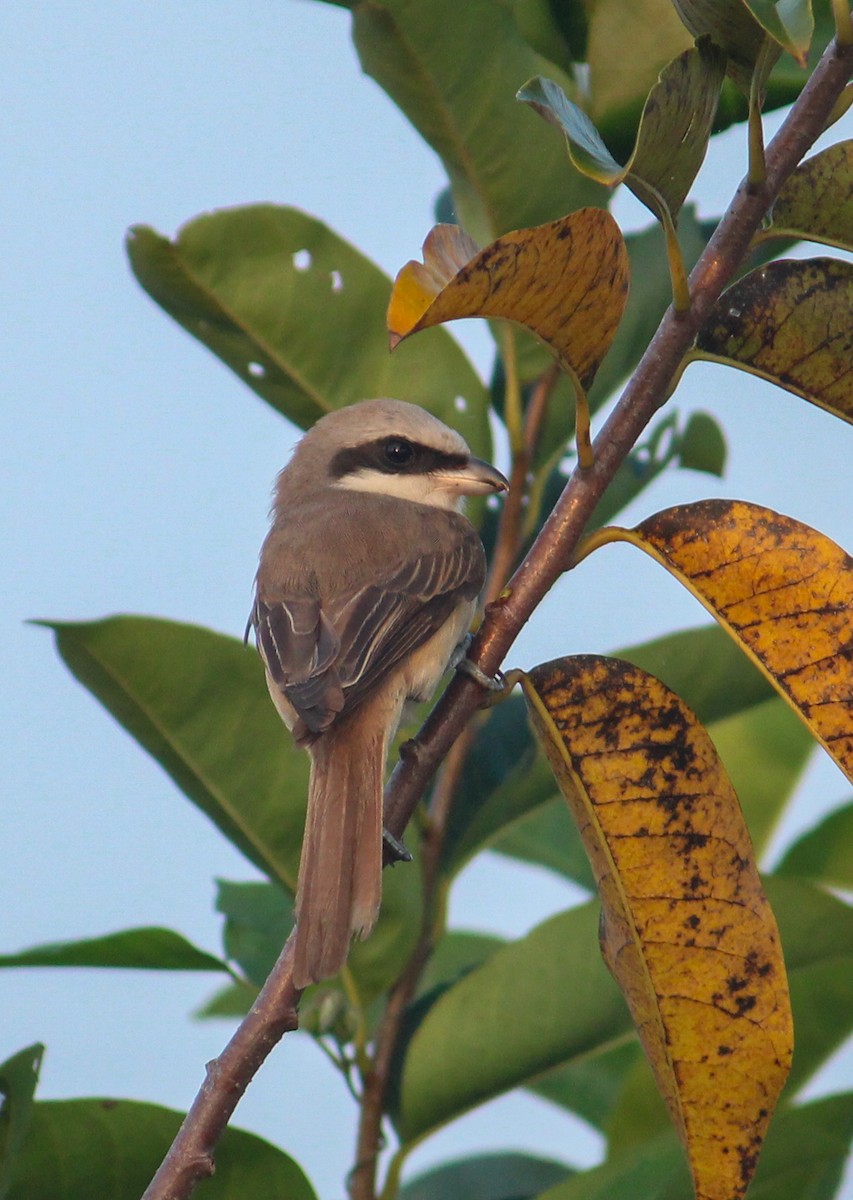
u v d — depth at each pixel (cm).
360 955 686
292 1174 620
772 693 759
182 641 700
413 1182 773
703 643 760
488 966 681
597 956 680
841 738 546
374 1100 665
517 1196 762
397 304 529
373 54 738
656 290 796
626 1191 643
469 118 745
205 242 755
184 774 719
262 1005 556
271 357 791
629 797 579
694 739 584
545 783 710
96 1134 609
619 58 731
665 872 572
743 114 743
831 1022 754
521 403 774
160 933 667
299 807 718
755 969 562
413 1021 703
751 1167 547
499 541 752
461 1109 665
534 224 768
